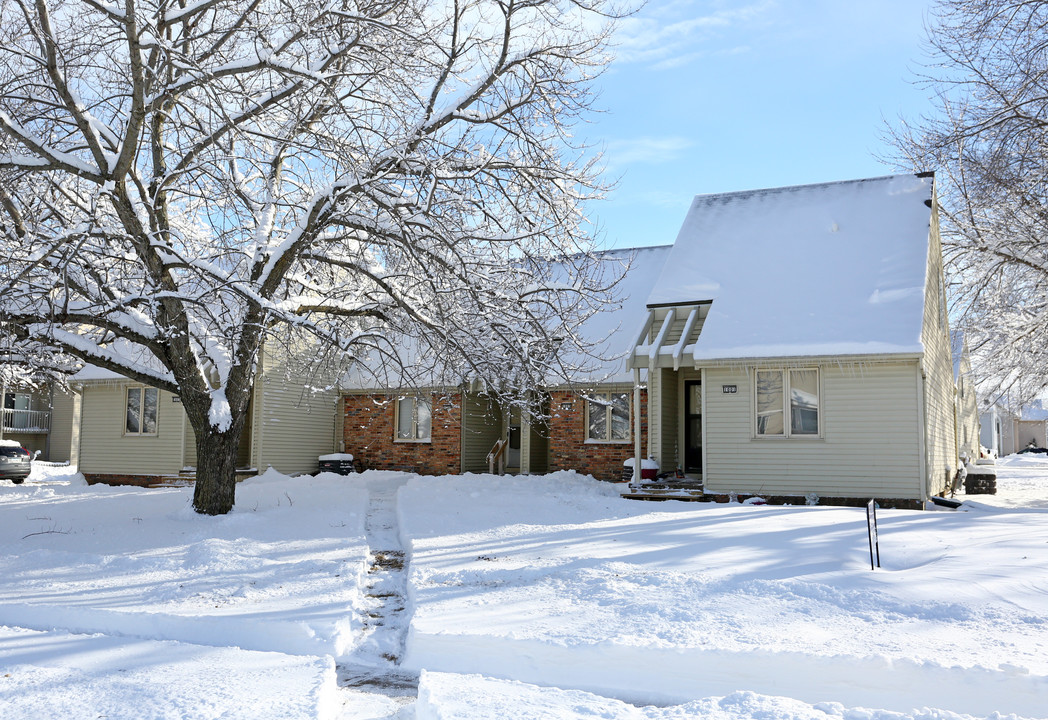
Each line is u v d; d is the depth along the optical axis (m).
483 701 5.27
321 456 24.31
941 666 5.56
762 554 9.80
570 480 19.25
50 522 13.18
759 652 6.01
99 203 13.16
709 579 8.47
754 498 16.36
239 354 13.28
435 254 12.49
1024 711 5.29
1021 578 7.86
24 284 11.61
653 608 7.41
